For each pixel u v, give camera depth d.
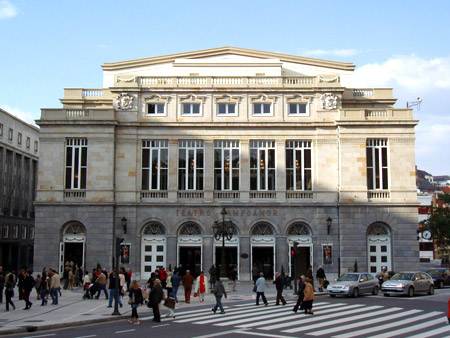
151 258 55.78
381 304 36.25
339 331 25.14
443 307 34.44
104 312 32.78
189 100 57.50
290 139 57.00
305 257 55.78
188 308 35.62
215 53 66.06
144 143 57.19
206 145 56.88
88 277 45.78
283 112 57.25
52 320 28.92
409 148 56.12
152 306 29.06
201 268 55.41
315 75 61.09
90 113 56.28
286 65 65.94
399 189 55.66
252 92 57.47
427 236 88.69
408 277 43.72
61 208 55.38
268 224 56.16
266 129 56.91
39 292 40.69
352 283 42.22
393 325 26.98
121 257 54.91
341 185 55.50
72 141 56.53
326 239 55.31
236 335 23.97
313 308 34.09
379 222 55.41
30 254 96.50
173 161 56.69
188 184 56.66
